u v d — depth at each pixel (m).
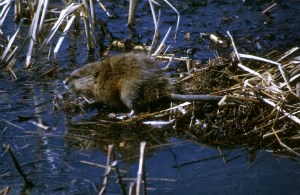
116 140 18.69
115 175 16.89
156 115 19.67
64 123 19.64
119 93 20.25
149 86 19.73
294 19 28.05
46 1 24.45
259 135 19.00
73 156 17.81
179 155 18.05
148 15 28.34
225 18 28.05
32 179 16.73
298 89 19.64
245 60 23.48
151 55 23.88
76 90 20.88
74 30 26.83
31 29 23.73
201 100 19.53
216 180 16.98
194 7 29.08
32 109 20.44
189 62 22.81
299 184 16.81
